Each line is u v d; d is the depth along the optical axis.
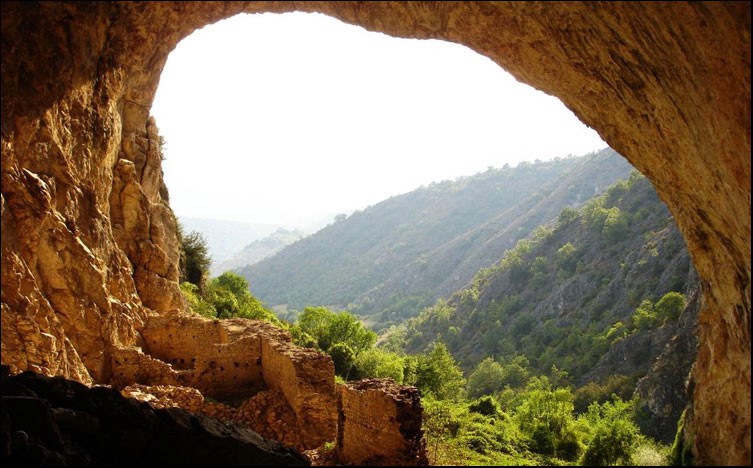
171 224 31.62
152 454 13.56
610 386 71.31
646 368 73.75
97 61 19.14
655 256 103.94
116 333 21.89
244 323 26.20
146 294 28.50
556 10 13.84
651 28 12.01
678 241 101.81
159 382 22.02
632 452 21.44
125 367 21.39
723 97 11.20
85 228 20.81
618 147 16.81
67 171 19.00
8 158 15.61
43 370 15.58
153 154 30.36
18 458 11.48
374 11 16.77
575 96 16.50
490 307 138.00
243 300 57.62
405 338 155.50
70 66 17.30
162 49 21.97
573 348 98.69
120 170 27.75
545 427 25.92
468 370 116.69
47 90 16.67
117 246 25.42
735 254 13.25
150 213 29.73
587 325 105.31
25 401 12.19
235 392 23.11
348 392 16.45
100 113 21.02
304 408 19.09
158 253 29.17
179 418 14.15
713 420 14.34
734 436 13.10
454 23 16.27
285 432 19.06
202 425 14.21
